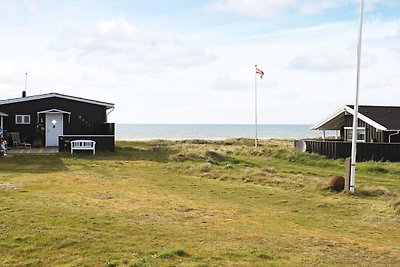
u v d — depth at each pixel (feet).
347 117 102.94
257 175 62.95
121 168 70.08
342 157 86.94
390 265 26.58
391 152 84.53
